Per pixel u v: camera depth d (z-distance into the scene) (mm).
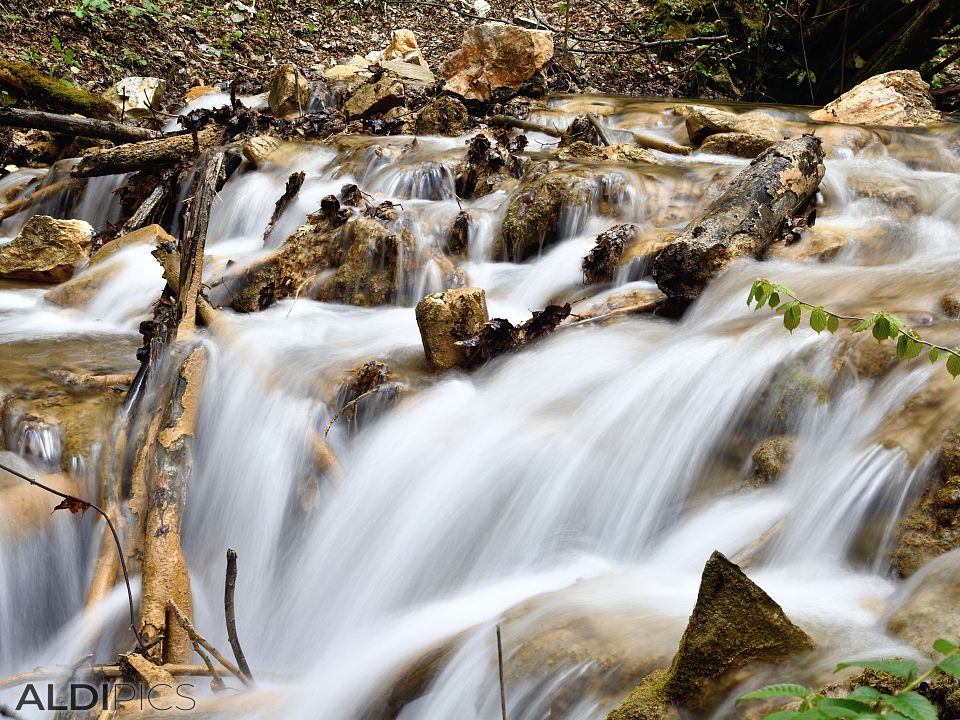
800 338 4027
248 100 11742
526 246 6469
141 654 3279
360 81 11109
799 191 5785
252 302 6039
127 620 3678
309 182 7836
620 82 13930
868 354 3779
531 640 2713
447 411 4504
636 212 6449
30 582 4023
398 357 5109
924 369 3566
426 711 2805
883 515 3105
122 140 9367
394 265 6094
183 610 3578
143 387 4781
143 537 3990
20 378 4996
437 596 3867
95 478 4387
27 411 4602
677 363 4230
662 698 2355
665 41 14203
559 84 13492
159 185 8172
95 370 5234
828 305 4535
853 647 2379
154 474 4098
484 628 2906
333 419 4586
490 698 2645
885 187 6621
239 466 4539
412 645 3199
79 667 3234
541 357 4809
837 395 3732
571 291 5910
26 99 10617
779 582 3029
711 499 3705
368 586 4008
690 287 5121
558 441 4070
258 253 6879
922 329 4023
